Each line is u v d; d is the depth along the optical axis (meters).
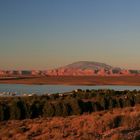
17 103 37.06
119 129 21.48
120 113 29.30
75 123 24.77
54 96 59.59
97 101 45.72
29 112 37.34
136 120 24.25
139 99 51.06
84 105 41.47
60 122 26.48
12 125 28.12
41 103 40.88
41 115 38.47
